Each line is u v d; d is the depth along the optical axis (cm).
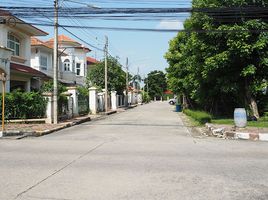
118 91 5350
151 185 730
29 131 1698
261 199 641
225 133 1614
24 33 3114
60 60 4566
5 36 2783
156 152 1154
